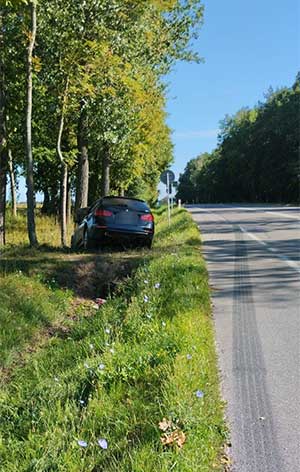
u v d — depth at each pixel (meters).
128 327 6.37
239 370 5.36
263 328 6.87
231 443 3.93
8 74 14.46
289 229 21.11
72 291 9.69
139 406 4.19
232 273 10.91
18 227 24.16
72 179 34.53
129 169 36.28
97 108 16.14
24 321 7.30
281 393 4.79
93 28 13.68
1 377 5.71
